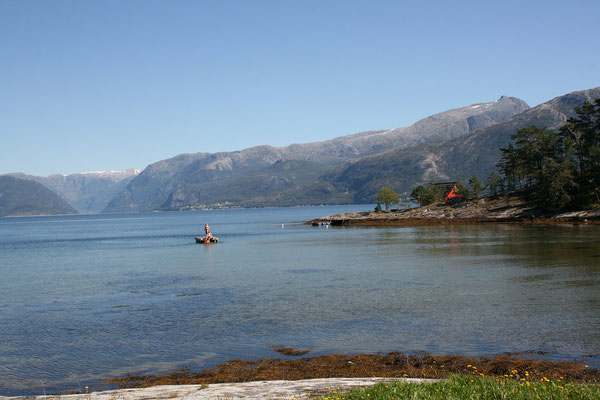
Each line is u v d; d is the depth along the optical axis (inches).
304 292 1785.2
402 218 6948.8
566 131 6176.2
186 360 1034.1
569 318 1243.2
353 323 1286.9
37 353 1120.8
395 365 924.6
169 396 719.1
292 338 1167.6
